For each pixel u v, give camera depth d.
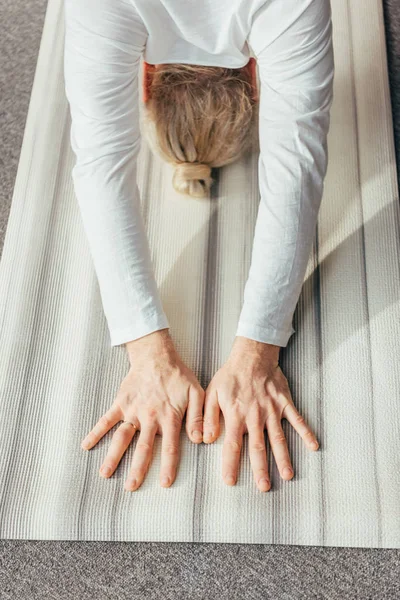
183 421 1.25
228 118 1.30
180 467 1.22
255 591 1.16
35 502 1.21
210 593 1.16
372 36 1.66
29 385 1.32
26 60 1.76
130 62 1.12
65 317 1.38
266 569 1.17
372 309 1.33
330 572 1.16
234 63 1.20
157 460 1.23
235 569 1.17
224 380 1.22
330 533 1.16
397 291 1.34
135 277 1.21
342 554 1.17
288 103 1.13
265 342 1.22
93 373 1.32
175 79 1.25
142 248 1.22
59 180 1.54
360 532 1.15
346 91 1.58
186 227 1.46
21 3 1.86
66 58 1.14
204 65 1.23
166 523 1.18
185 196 1.49
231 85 1.26
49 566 1.20
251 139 1.46
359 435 1.22
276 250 1.18
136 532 1.18
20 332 1.37
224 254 1.42
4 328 1.38
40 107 1.65
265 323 1.21
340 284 1.36
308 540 1.16
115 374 1.31
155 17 1.06
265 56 1.10
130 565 1.19
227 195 1.48
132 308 1.22
